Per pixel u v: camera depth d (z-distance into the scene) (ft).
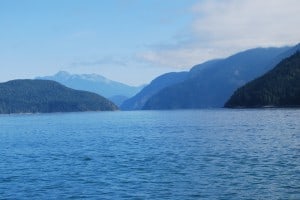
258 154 228.22
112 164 211.41
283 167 184.75
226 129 428.97
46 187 159.94
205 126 498.28
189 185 154.71
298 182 153.89
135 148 282.77
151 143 313.94
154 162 212.43
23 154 268.82
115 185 159.22
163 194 142.92
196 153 241.76
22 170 201.26
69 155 255.50
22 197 145.59
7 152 283.59
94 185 160.66
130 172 185.47
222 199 134.31
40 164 220.23
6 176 185.16
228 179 162.91
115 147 295.07
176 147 278.05
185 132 413.39
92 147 300.40
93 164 213.87
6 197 146.10
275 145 267.39
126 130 496.23
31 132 518.78
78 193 148.46
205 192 143.54
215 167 190.90
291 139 300.81
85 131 504.43
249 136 336.90
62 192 150.82
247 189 145.69
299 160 202.18
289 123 475.72
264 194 138.41
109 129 533.55
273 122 506.07
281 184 151.43
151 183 160.35
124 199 138.62
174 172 181.68
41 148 304.91
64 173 189.16
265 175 168.25
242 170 181.06
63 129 567.18
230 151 245.65
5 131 560.20
